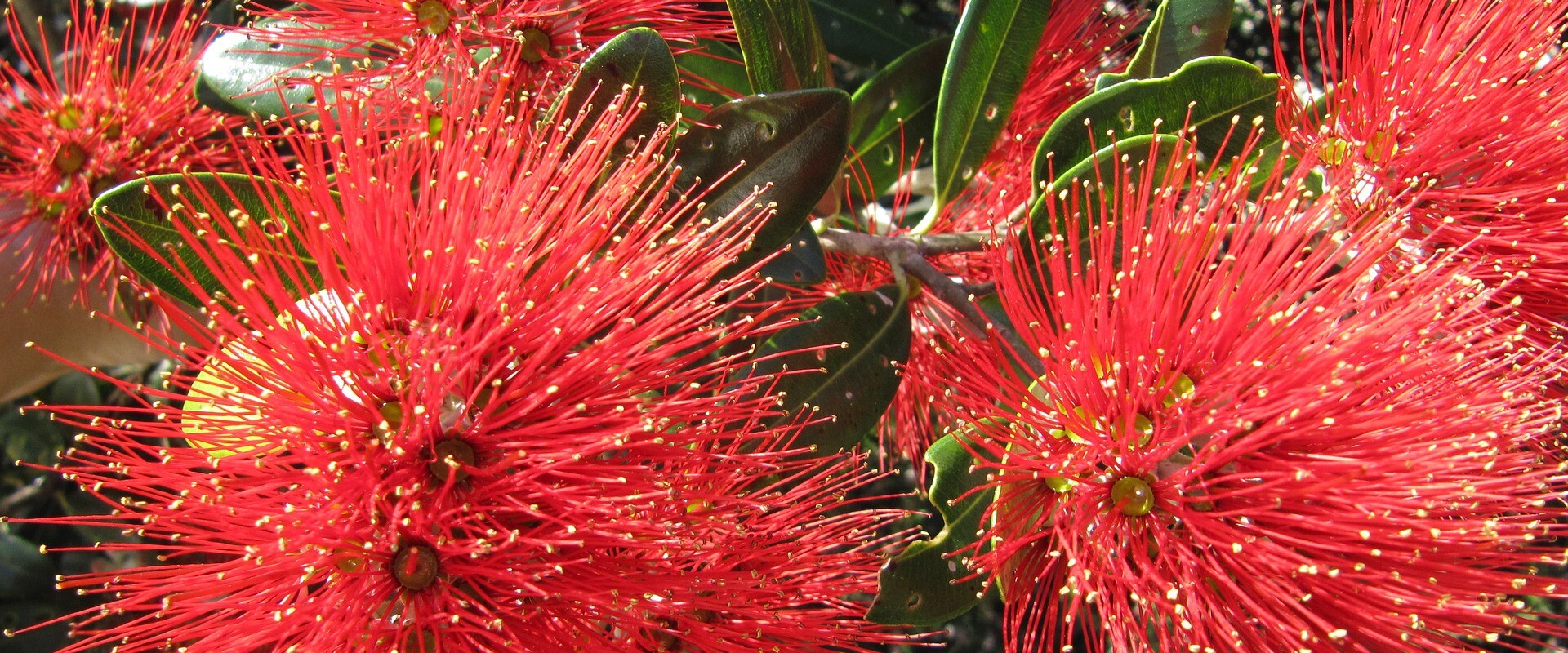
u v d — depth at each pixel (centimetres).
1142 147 32
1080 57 39
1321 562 27
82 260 38
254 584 27
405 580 26
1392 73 32
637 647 28
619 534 27
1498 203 31
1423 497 27
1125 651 27
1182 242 28
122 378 53
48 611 48
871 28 46
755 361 29
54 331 40
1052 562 29
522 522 27
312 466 26
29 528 52
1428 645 27
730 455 28
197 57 38
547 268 27
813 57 36
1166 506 27
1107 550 27
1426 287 28
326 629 26
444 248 27
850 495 60
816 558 30
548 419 27
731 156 32
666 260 28
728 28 35
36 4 49
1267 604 27
